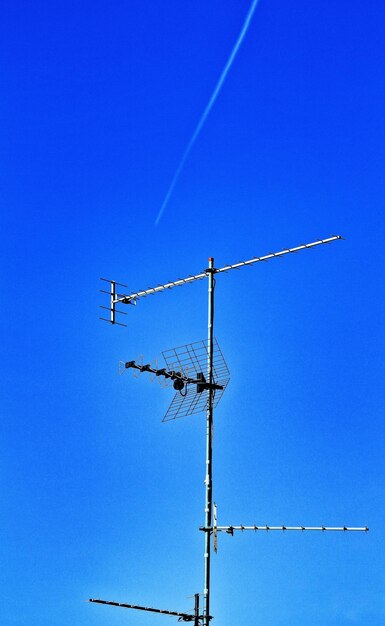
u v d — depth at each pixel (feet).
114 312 108.88
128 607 97.45
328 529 95.66
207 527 98.32
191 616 97.66
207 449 100.07
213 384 100.94
